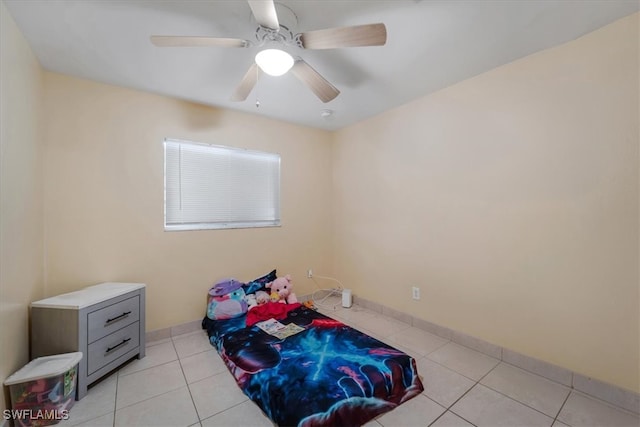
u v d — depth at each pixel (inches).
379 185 125.3
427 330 105.7
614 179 65.8
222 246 114.7
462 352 90.4
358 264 136.7
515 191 82.0
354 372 65.9
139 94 97.2
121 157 93.7
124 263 93.9
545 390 71.1
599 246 68.0
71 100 85.8
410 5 58.4
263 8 49.0
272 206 130.7
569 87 71.7
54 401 60.1
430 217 104.9
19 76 64.2
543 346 77.2
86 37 68.0
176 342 97.7
